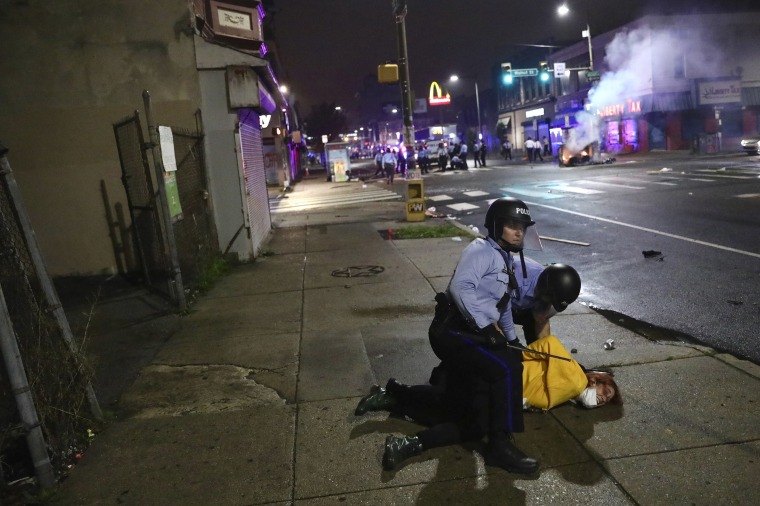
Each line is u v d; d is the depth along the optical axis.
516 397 3.25
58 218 9.30
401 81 13.70
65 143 9.18
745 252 8.44
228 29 13.05
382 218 15.27
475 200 18.41
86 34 9.05
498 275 3.25
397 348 5.34
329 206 19.75
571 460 3.32
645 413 3.79
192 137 8.99
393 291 7.42
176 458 3.62
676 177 19.58
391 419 3.98
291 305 7.02
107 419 4.20
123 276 9.32
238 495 3.19
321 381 4.68
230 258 9.77
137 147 8.90
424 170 35.84
